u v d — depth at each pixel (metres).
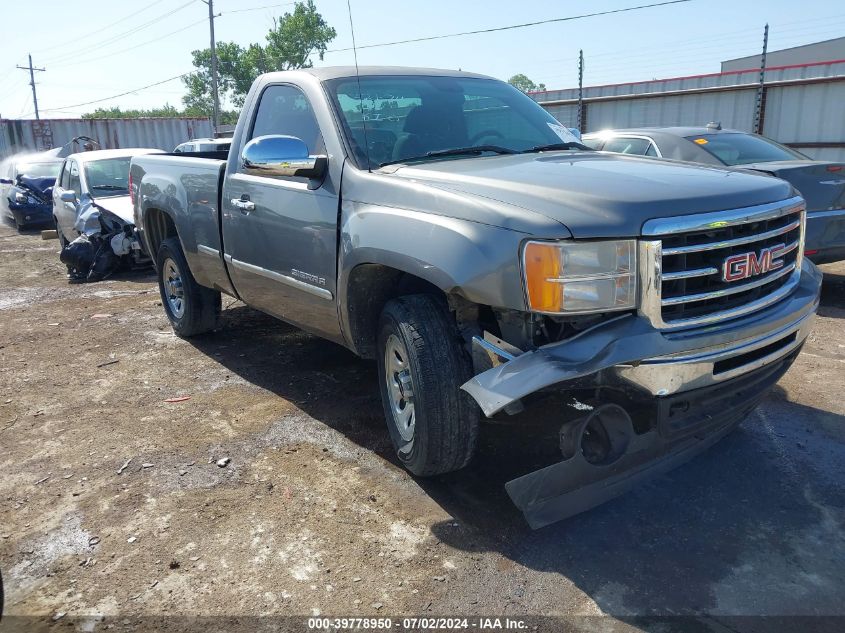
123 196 10.04
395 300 3.28
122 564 2.88
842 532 2.96
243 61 50.97
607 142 7.96
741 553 2.85
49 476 3.63
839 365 4.91
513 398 2.52
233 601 2.64
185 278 5.65
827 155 14.54
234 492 3.41
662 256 2.60
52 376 5.21
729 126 15.88
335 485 3.45
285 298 4.20
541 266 2.58
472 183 3.02
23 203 15.27
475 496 3.31
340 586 2.71
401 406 3.48
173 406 4.53
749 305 2.85
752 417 4.08
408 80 4.27
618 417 2.74
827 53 37.69
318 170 3.68
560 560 2.83
